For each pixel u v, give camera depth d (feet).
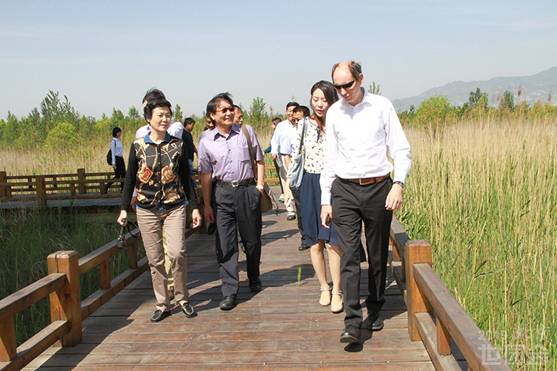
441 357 10.21
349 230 12.11
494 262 16.40
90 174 38.91
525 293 14.39
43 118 102.58
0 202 38.50
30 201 37.40
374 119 11.73
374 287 12.91
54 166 53.26
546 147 23.94
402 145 11.84
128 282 17.94
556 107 28.73
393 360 11.57
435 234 19.53
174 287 14.71
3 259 24.17
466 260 17.11
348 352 12.05
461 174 22.15
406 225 21.68
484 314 14.25
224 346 12.70
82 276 20.89
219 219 15.46
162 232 14.47
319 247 15.05
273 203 16.62
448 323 9.25
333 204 12.27
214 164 15.40
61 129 84.64
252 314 14.82
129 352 12.57
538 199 19.51
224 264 15.47
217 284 18.08
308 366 11.46
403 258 14.74
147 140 13.92
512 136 25.31
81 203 36.86
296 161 14.82
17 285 21.17
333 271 14.56
